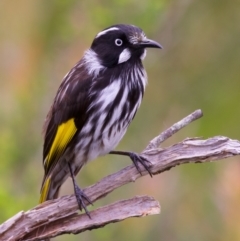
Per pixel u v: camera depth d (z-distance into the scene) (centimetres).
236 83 1388
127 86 1245
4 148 1609
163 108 1452
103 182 1165
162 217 1425
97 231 1500
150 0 1547
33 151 1628
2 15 1524
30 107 1602
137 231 1454
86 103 1240
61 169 1296
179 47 1459
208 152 1130
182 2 1488
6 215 1535
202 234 1398
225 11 1436
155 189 1423
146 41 1240
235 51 1412
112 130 1253
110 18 1589
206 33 1439
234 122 1356
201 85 1414
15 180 1619
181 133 1438
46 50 1540
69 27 1541
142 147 1463
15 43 1533
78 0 1589
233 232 1383
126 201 1132
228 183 1393
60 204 1138
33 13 1528
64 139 1254
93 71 1240
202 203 1401
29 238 1133
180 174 1417
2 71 1551
